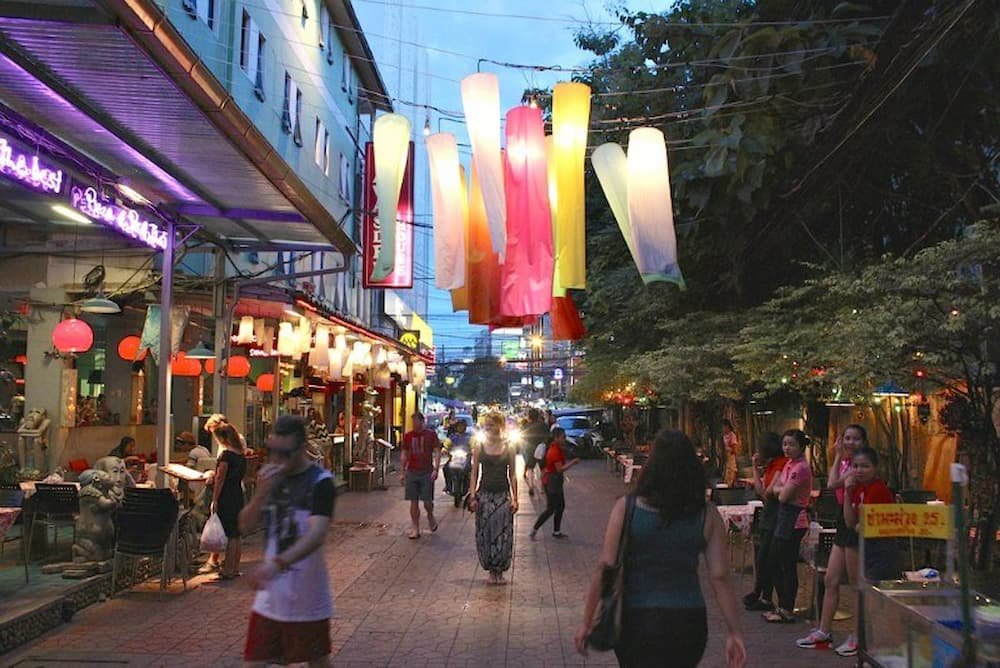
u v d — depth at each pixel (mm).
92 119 6973
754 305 15797
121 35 5629
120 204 8852
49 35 5648
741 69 10336
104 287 12773
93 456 14148
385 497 18844
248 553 11312
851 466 6809
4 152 6727
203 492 10906
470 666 6496
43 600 7508
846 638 7191
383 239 8227
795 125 11242
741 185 11375
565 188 8094
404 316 41344
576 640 4012
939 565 8961
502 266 7816
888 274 8016
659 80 13984
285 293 14133
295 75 22125
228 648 6859
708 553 3996
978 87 10508
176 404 17359
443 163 8328
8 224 11305
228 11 17312
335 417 25891
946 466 12516
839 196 12453
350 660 6641
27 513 8945
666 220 7914
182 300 13305
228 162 8203
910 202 13258
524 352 72125
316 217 9977
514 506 9617
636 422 35531
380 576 9961
